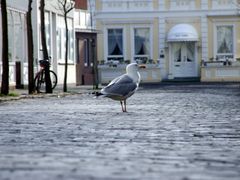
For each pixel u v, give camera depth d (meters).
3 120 13.52
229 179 5.73
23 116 14.68
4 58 23.92
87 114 15.38
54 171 6.08
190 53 54.69
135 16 55.09
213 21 54.41
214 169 6.39
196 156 7.51
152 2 54.91
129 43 55.03
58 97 24.94
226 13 54.28
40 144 8.88
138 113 15.80
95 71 38.16
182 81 53.88
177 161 7.01
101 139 9.64
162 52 54.69
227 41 54.38
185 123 12.76
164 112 16.16
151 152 7.88
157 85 43.91
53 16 38.72
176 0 54.72
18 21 31.91
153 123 12.76
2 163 6.67
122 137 9.96
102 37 54.91
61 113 15.71
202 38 54.44
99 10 55.00
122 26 55.12
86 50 45.84
